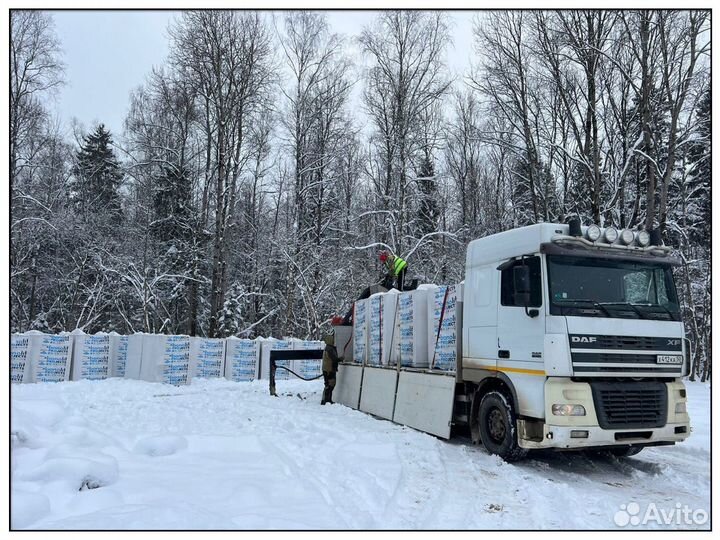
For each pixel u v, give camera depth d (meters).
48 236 27.30
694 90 17.92
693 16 16.59
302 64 28.36
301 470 6.57
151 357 15.90
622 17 18.42
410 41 26.89
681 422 7.00
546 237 7.09
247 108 26.38
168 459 6.68
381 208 27.28
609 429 6.61
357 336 12.77
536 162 22.33
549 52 20.66
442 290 9.30
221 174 24.75
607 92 21.39
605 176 21.70
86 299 28.48
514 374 7.31
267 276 28.84
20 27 25.88
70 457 5.54
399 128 26.42
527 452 7.28
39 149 29.28
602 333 6.80
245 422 9.84
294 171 29.22
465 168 32.94
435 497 5.82
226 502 5.14
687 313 25.02
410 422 9.61
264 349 18.55
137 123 28.98
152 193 28.53
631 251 7.39
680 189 24.97
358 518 4.97
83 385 14.41
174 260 27.34
